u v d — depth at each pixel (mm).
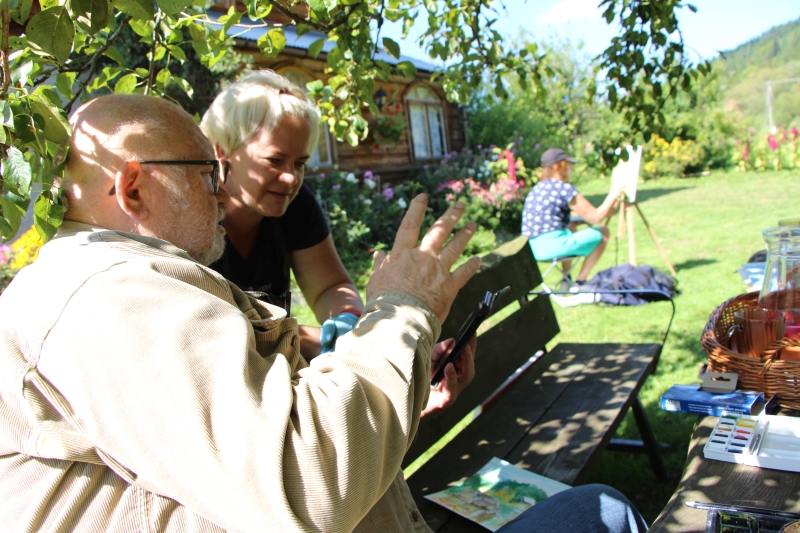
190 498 826
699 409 1542
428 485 1941
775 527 1050
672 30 2775
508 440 2178
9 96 1112
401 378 935
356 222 8539
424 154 12617
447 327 2197
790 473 1224
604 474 2904
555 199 5605
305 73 9414
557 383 2621
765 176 14641
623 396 2428
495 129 14539
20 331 882
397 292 1056
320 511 791
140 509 885
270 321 1060
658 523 1116
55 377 843
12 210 1101
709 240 8000
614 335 4629
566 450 2066
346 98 2545
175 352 813
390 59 7328
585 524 1410
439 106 13086
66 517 871
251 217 2068
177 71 7070
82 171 1072
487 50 2793
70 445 850
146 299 856
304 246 2332
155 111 1112
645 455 3043
